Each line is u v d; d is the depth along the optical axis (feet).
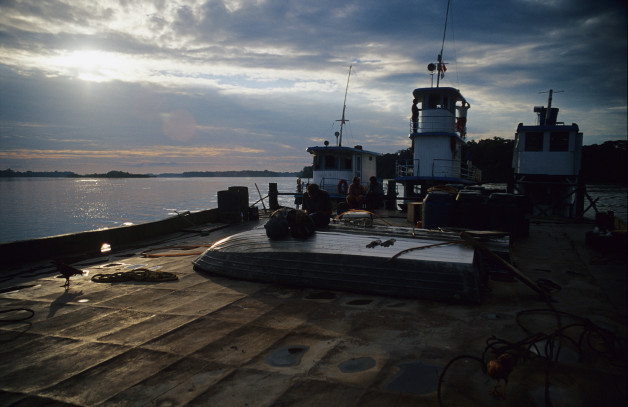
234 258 22.94
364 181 87.10
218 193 48.85
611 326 14.37
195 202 346.33
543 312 16.15
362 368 11.59
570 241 34.40
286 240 23.24
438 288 17.98
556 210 68.59
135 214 244.22
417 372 11.26
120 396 10.34
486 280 20.24
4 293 20.33
